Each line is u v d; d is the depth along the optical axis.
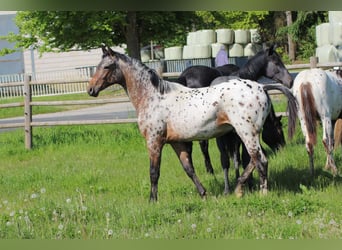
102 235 8.55
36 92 40.34
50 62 44.06
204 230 8.56
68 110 31.33
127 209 9.78
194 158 15.29
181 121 10.29
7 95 41.16
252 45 45.59
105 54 10.75
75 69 42.50
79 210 9.62
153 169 10.59
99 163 15.91
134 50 34.00
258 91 10.12
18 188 13.49
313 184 11.55
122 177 13.73
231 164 14.17
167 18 33.69
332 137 12.48
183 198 10.95
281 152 13.91
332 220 8.60
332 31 29.12
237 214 9.37
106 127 20.97
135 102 10.66
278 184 11.61
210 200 10.50
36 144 19.16
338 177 11.95
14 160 17.55
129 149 17.72
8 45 45.03
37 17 32.34
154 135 10.48
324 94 12.29
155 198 10.66
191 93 10.45
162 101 10.45
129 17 33.31
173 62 43.09
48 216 9.55
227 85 10.17
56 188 13.14
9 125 18.92
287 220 9.03
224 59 20.83
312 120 12.14
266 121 11.82
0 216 9.64
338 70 13.04
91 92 10.78
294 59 49.59
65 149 18.33
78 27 32.66
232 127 10.34
